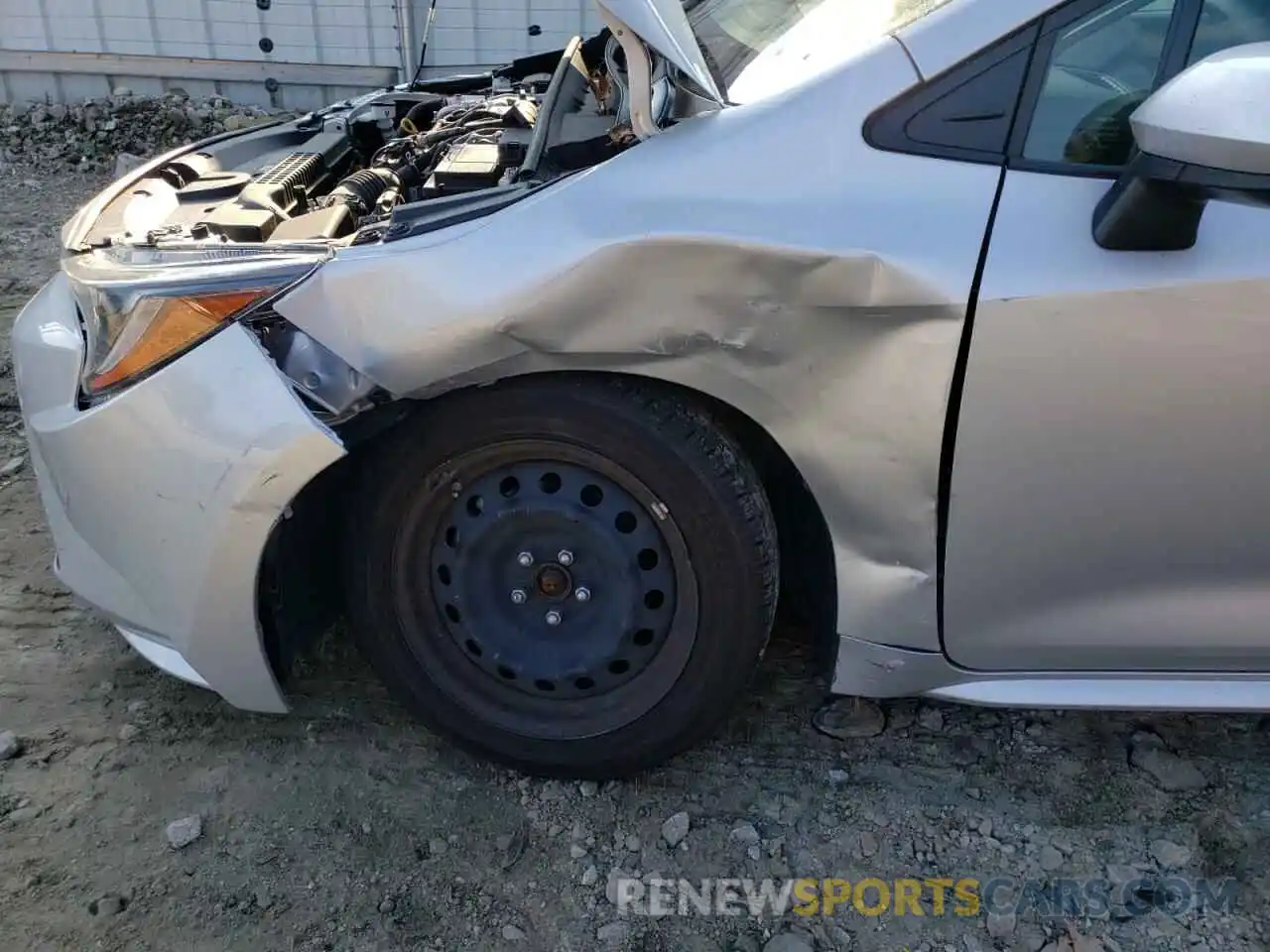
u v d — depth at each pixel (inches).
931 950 72.1
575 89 93.6
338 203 87.6
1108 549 71.8
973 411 67.5
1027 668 77.5
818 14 80.1
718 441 73.5
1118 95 68.0
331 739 88.9
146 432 73.8
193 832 79.7
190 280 73.0
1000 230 66.1
